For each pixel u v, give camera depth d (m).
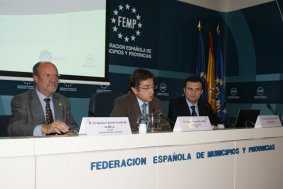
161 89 4.37
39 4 3.35
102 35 3.77
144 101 2.45
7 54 3.15
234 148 1.91
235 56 4.80
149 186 1.50
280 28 4.21
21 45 3.23
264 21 4.43
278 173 2.21
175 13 4.52
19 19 3.23
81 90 3.67
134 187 1.45
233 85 4.81
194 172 1.69
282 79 4.18
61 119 2.51
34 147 1.18
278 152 2.21
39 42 3.33
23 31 3.24
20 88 3.26
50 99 2.53
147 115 2.14
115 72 3.96
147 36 4.24
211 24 4.88
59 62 3.46
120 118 1.53
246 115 2.53
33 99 2.41
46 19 3.39
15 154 1.14
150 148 1.51
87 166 1.31
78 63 3.60
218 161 1.81
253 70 4.55
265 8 4.41
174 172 1.60
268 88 4.34
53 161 1.22
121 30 4.00
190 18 4.68
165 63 4.42
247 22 4.66
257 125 2.21
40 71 2.46
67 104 2.64
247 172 1.98
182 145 1.65
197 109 3.09
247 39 4.65
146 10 4.23
